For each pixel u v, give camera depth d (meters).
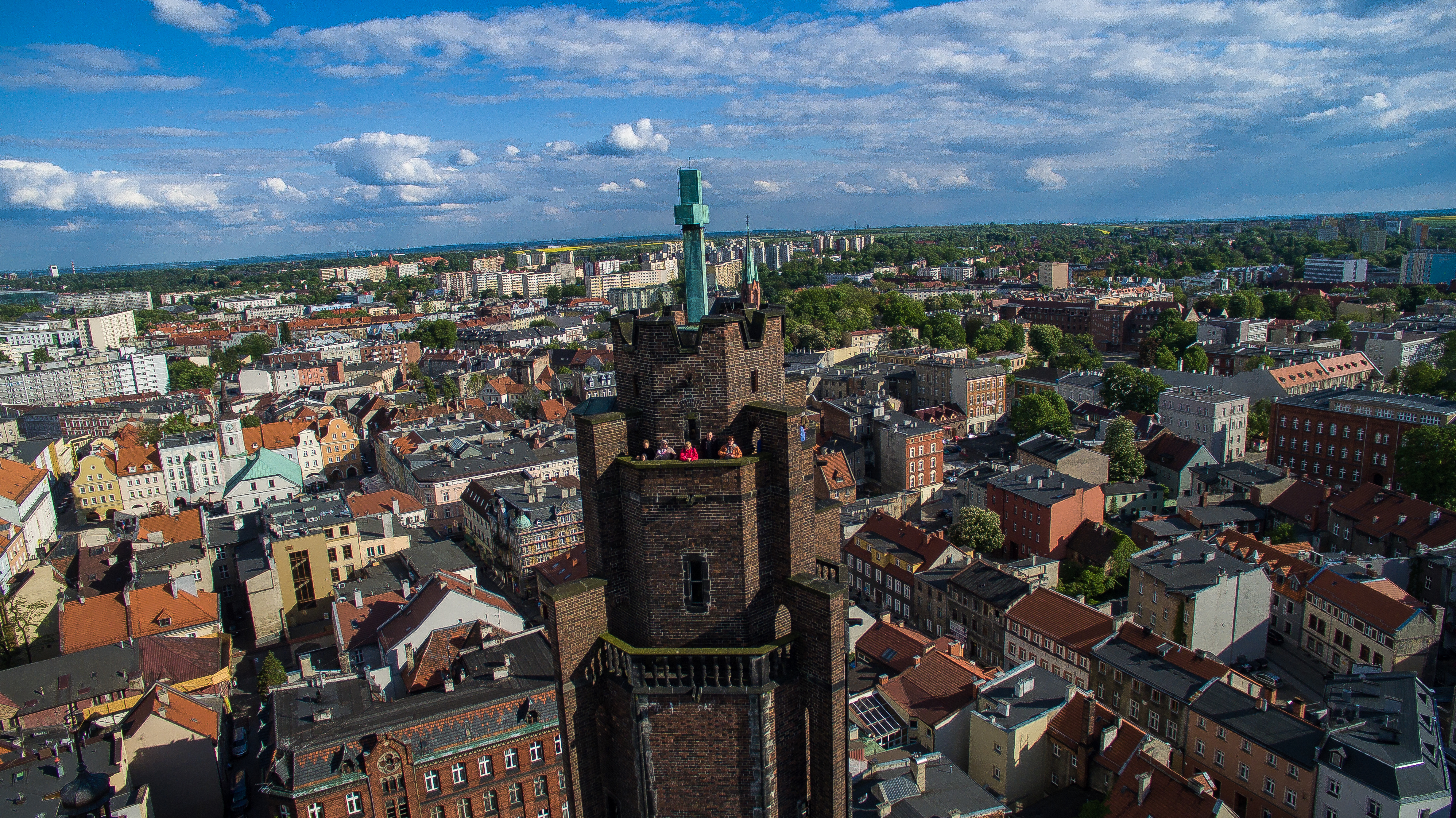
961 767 79.38
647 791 31.06
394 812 67.06
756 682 30.03
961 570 112.75
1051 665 95.88
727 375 30.95
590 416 32.19
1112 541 124.44
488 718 70.25
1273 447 175.75
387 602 107.62
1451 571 103.50
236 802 87.75
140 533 139.38
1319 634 105.44
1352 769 66.75
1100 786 71.81
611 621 33.34
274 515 138.62
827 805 31.52
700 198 32.75
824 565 34.16
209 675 101.19
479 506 153.75
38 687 94.81
